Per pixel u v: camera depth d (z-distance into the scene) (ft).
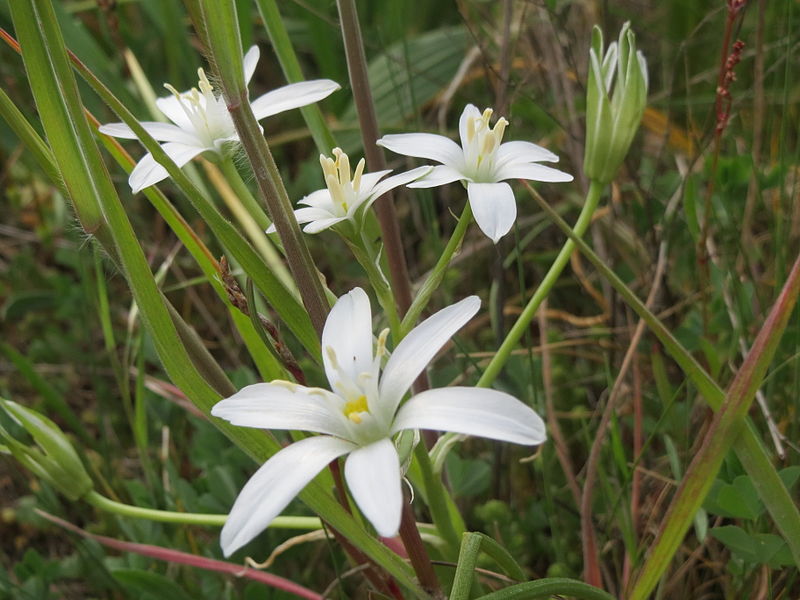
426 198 0.66
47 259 0.88
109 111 0.80
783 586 0.46
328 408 0.29
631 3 0.78
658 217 0.68
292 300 0.34
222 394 0.36
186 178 0.32
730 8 0.47
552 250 0.77
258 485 0.26
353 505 0.39
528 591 0.30
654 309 0.61
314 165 0.78
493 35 0.81
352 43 0.43
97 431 0.71
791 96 0.70
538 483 0.58
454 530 0.39
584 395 0.65
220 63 0.29
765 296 0.59
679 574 0.47
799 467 0.41
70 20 0.79
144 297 0.32
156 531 0.55
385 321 0.65
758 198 0.59
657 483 0.53
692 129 0.57
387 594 0.41
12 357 0.60
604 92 0.39
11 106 0.33
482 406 0.26
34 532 0.67
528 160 0.35
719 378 0.54
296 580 0.56
